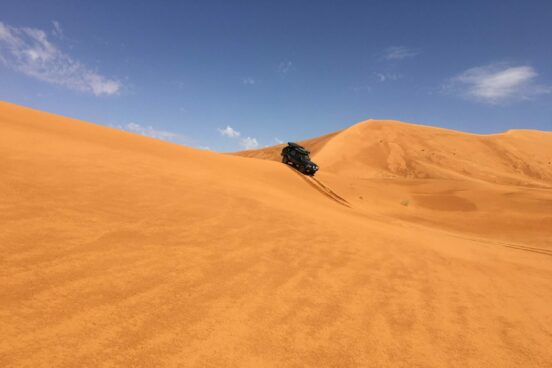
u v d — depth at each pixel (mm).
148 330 2918
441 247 9828
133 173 8500
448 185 35719
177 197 7566
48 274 3455
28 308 2857
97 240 4512
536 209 26547
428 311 4418
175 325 3074
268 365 2756
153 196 7152
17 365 2219
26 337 2508
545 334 4215
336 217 11453
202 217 6672
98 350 2537
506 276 7254
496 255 10531
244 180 14609
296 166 28438
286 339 3203
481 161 82188
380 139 86312
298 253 5934
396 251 7590
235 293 3963
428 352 3379
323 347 3170
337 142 82938
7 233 4055
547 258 11820
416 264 6758
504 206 27703
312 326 3531
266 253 5586
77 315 2918
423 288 5336
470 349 3564
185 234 5551
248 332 3199
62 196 5734
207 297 3730
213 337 3004
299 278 4812
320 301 4184
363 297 4539
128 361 2480
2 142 7824
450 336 3795
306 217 9070
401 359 3178
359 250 6945
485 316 4555
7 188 5367
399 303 4543
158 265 4250
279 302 3951
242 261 5012
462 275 6574
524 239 18844
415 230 14805
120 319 2996
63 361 2346
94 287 3430
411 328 3850
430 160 77812
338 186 27969
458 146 88000
